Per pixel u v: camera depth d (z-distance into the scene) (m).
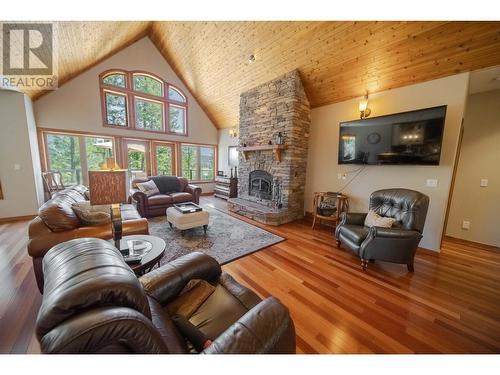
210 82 5.47
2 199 3.83
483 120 3.23
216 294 1.30
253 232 3.54
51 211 1.83
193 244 3.00
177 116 6.48
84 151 5.09
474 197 3.34
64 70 4.05
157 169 6.22
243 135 5.10
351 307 1.78
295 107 3.94
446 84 2.73
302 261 2.58
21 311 1.63
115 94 5.35
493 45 2.25
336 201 3.91
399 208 2.63
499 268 2.50
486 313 1.74
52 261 0.88
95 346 0.59
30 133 4.02
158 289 1.21
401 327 1.57
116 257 0.91
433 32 2.39
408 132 2.89
